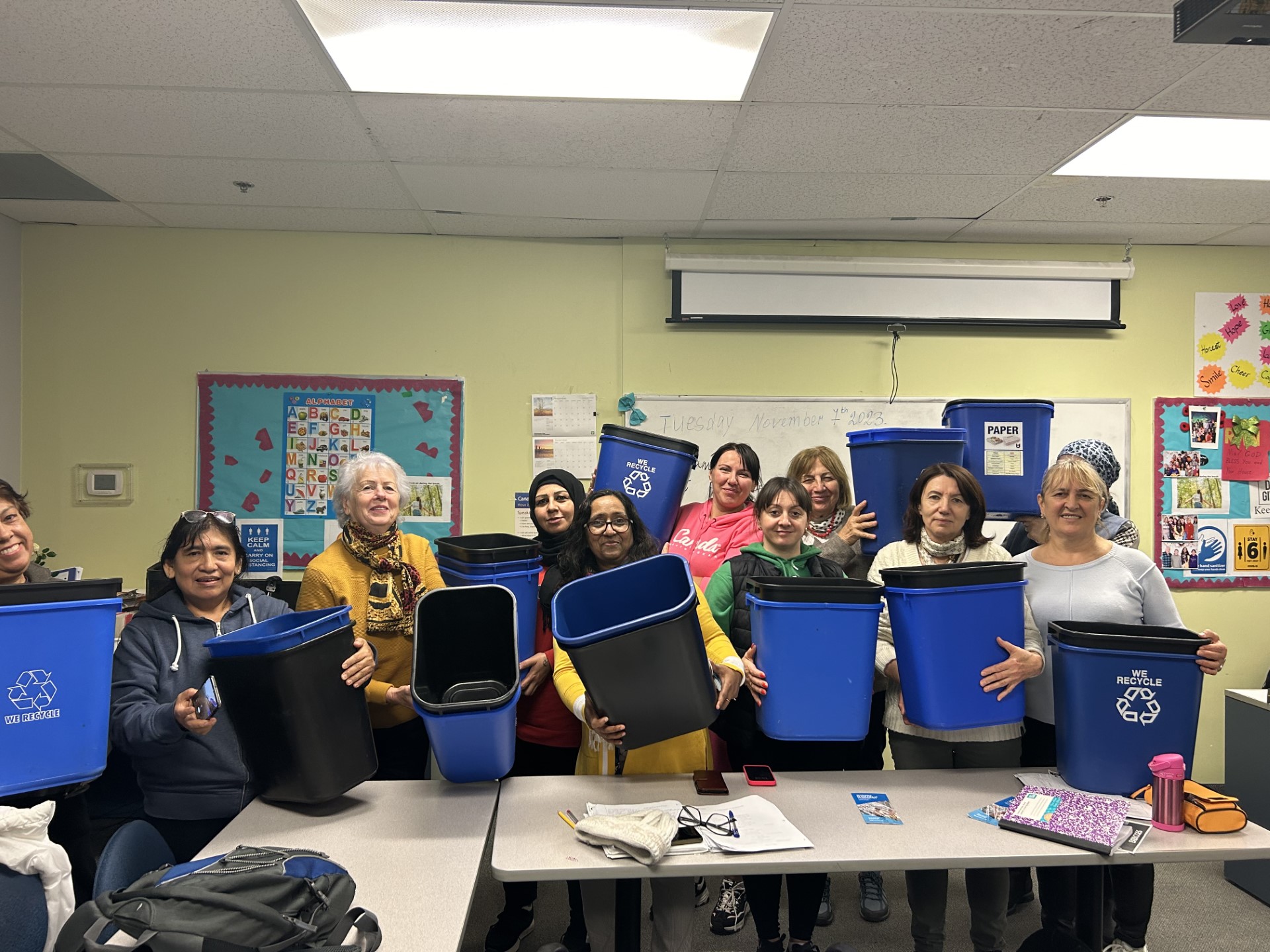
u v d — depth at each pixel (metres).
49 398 3.47
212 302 3.52
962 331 3.69
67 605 1.50
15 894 1.30
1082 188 3.04
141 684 1.74
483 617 1.94
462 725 1.68
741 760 2.22
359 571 2.21
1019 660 1.83
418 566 2.30
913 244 3.69
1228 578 3.72
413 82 2.28
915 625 1.84
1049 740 2.18
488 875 2.96
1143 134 2.60
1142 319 3.74
